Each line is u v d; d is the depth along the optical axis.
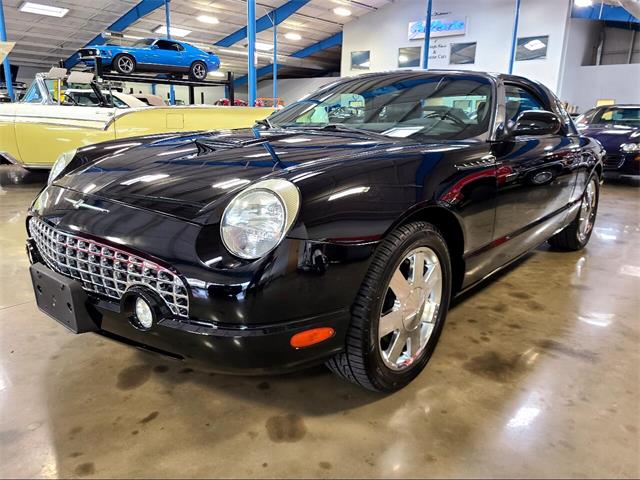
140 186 1.32
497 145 1.77
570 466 1.14
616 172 6.18
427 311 1.52
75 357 1.64
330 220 1.12
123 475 1.10
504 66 15.68
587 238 3.10
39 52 17.81
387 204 1.24
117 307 1.20
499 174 1.70
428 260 1.47
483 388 1.47
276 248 1.06
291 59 21.48
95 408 1.35
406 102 2.04
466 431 1.27
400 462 1.15
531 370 1.58
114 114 4.78
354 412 1.35
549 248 3.13
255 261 1.05
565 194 2.44
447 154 1.52
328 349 1.20
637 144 5.99
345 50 18.97
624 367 1.60
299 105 2.39
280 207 1.08
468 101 1.94
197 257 1.07
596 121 7.11
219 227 1.09
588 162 2.64
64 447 1.19
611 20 15.09
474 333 1.85
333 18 17.89
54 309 1.35
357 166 1.27
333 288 1.14
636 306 2.15
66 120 4.80
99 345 1.73
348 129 1.95
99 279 1.23
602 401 1.41
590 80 15.29
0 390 1.43
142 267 1.14
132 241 1.15
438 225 1.57
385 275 1.25
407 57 17.52
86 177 1.49
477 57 16.14
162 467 1.13
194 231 1.10
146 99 7.14
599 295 2.28
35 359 1.62
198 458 1.16
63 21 14.65
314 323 1.13
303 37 19.72
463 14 16.08
